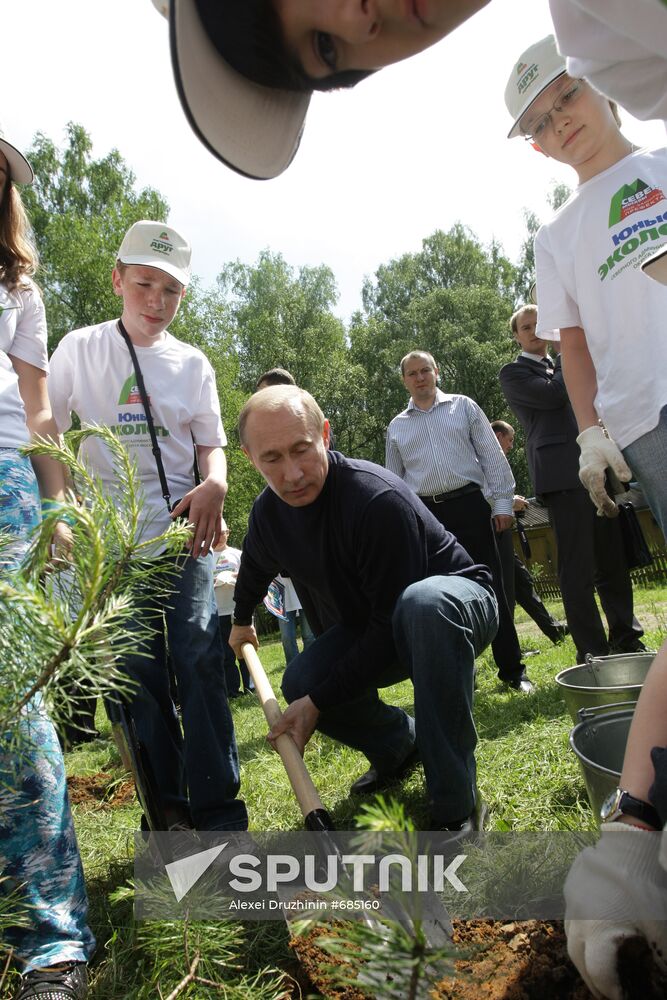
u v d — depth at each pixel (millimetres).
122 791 3586
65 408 3010
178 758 2740
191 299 32156
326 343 46781
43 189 30578
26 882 1672
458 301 45406
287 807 3047
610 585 4996
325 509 2664
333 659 2887
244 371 45625
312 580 2881
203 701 2617
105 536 1099
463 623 2467
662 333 2648
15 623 986
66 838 1839
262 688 2820
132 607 1107
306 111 1589
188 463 3027
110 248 27859
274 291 48281
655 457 2703
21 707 1023
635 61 1543
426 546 2754
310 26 1253
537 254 3098
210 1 1293
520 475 39781
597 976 1205
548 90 2717
